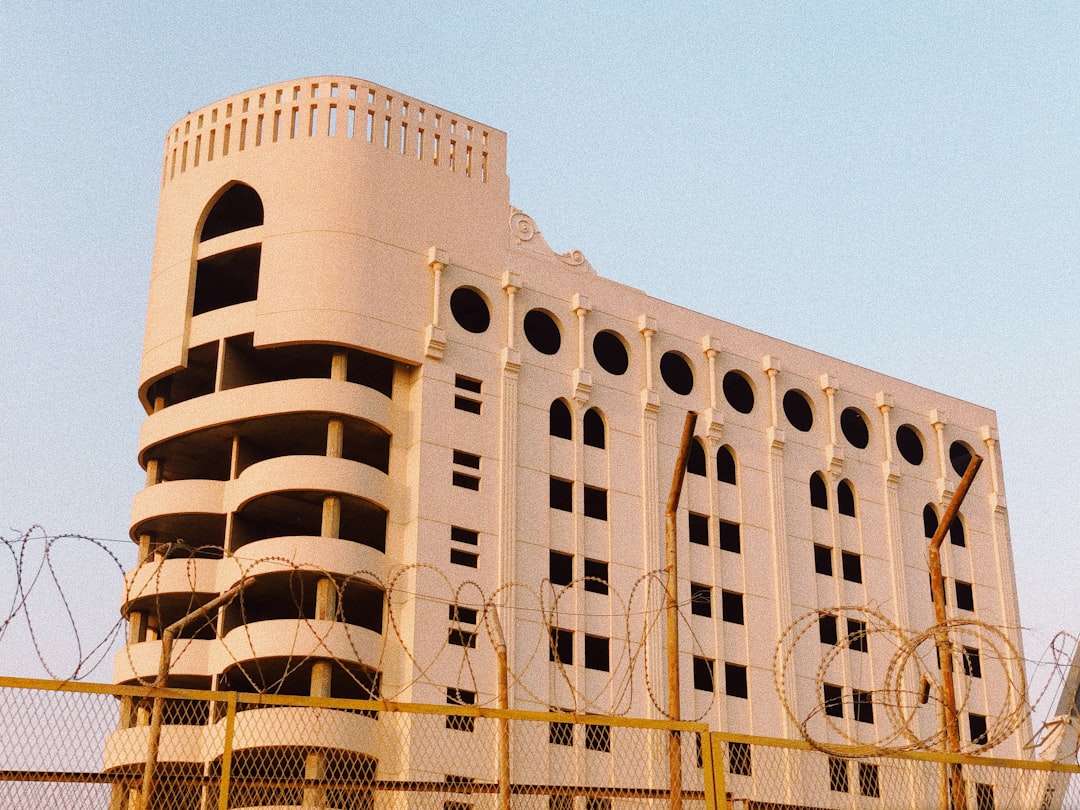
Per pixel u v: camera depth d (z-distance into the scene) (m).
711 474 69.50
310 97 66.44
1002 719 23.38
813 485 74.31
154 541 64.19
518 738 57.75
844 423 78.12
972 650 75.56
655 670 63.03
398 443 61.72
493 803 40.28
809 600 70.56
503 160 69.62
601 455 66.44
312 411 59.94
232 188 66.94
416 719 55.94
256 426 61.66
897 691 23.75
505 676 29.56
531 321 68.00
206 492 61.28
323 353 63.22
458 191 67.31
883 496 76.06
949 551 77.75
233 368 63.38
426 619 58.25
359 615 63.03
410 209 65.44
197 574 59.62
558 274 68.75
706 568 67.56
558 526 63.72
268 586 59.28
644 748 61.16
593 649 62.78
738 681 66.31
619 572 64.50
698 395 71.12
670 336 71.25
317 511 61.69
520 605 60.78
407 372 63.41
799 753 65.69
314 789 23.86
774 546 70.12
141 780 22.39
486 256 66.75
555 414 66.81
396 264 64.00
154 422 63.22
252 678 58.19
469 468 62.19
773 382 73.62
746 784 64.00
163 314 65.44
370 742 55.03
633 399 68.56
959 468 82.75
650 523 66.38
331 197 63.97
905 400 79.69
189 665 58.06
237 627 58.50
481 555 60.97
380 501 59.97
